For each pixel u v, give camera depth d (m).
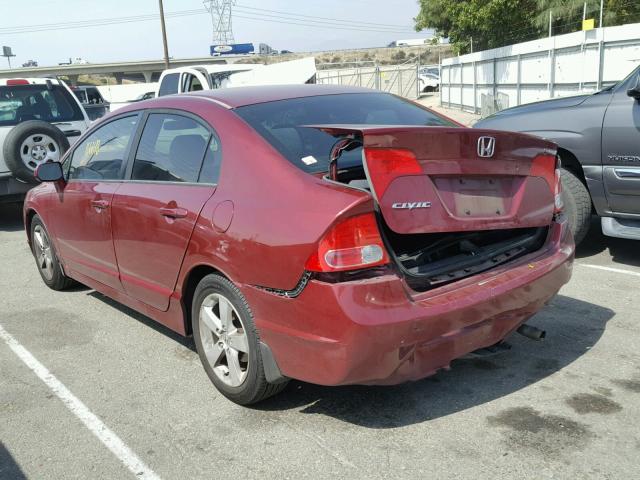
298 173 3.09
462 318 2.97
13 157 8.17
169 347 4.39
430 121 4.03
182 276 3.63
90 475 2.93
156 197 3.80
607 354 3.90
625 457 2.84
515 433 3.08
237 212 3.19
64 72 98.81
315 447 3.05
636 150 5.18
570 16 18.11
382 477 2.79
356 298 2.74
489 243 3.45
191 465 2.96
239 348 3.33
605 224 5.60
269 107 3.72
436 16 27.41
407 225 2.89
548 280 3.44
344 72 38.94
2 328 4.90
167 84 14.77
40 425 3.40
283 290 2.95
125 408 3.54
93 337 4.63
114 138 4.54
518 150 3.27
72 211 4.83
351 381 2.85
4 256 7.34
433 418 3.26
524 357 3.91
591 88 13.70
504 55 18.73
